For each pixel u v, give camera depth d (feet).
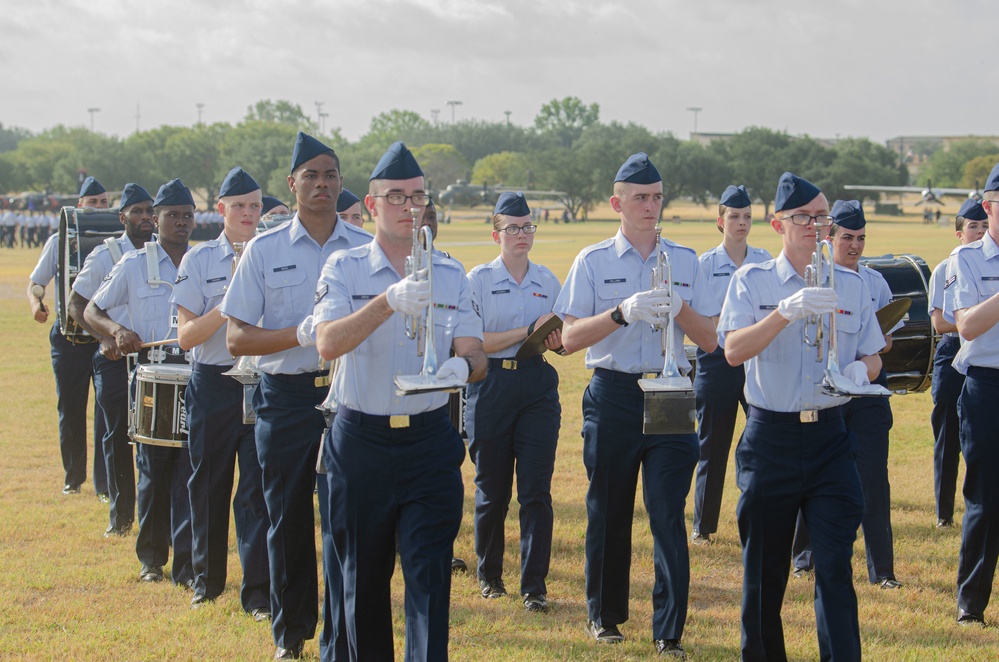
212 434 20.06
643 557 24.11
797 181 17.06
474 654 18.21
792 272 17.21
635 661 17.93
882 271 26.04
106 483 28.91
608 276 18.86
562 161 396.98
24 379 47.03
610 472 18.72
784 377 16.66
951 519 26.81
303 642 18.19
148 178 433.07
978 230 26.55
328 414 16.05
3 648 18.21
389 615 15.71
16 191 480.23
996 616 20.24
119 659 17.84
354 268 15.43
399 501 15.20
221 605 20.57
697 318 18.76
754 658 17.20
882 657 18.03
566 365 53.52
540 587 21.09
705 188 416.26
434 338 14.94
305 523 17.95
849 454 16.78
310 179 17.60
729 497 29.45
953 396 25.76
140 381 21.44
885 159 461.78
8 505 28.02
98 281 26.22
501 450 21.76
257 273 17.66
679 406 17.39
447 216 334.65
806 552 23.52
